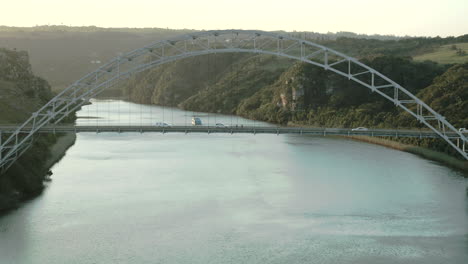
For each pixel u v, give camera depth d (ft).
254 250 217.15
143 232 235.81
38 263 205.26
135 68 300.81
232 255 212.64
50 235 231.30
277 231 237.45
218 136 579.07
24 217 252.62
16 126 314.76
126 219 252.01
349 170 360.48
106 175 342.03
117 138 555.69
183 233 234.99
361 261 207.62
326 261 207.31
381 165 378.12
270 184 319.68
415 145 447.83
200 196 291.79
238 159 407.85
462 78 535.19
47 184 315.58
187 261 207.21
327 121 640.99
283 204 276.62
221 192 300.20
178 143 510.99
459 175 342.64
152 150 457.68
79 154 428.97
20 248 217.77
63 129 315.17
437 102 508.53
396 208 268.62
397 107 572.51
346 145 489.67
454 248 219.20
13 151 289.94
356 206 272.51
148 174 346.95
